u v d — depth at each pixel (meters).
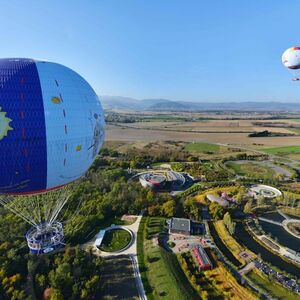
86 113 47.06
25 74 40.75
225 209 87.00
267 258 67.38
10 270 57.91
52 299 50.66
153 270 62.00
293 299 54.44
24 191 45.28
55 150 42.88
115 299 54.88
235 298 54.25
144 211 88.62
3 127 38.34
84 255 63.78
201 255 65.81
